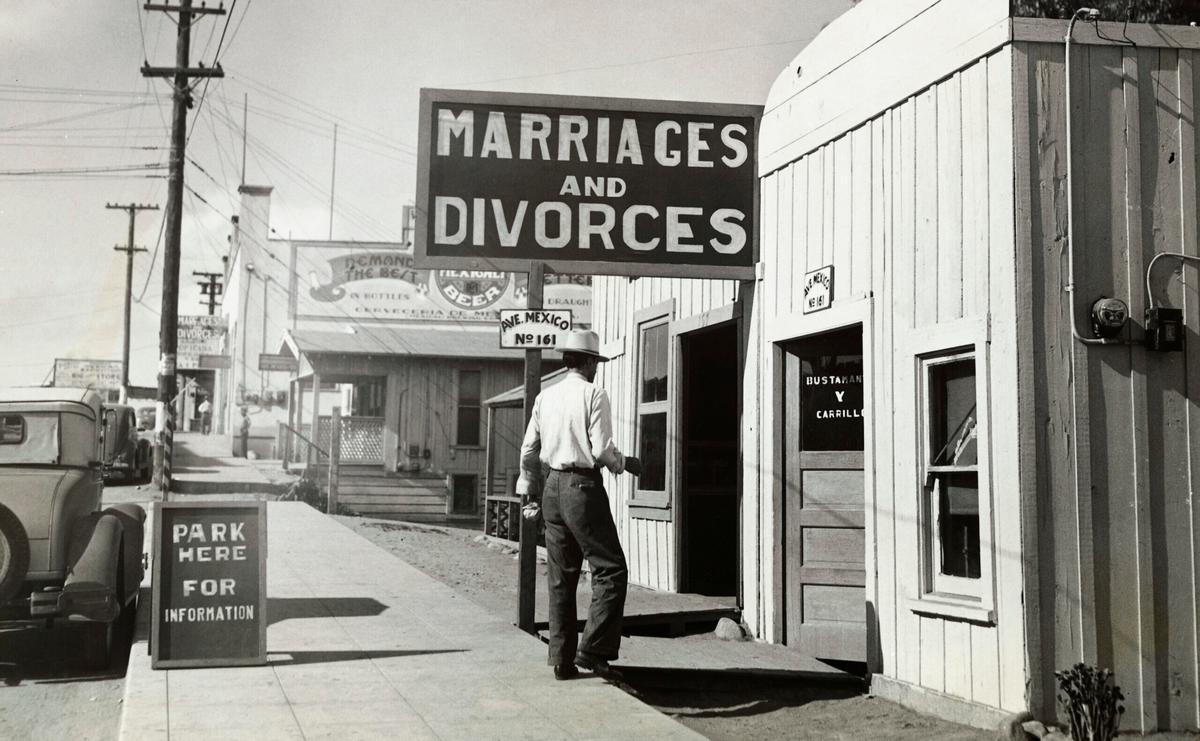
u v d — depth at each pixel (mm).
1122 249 6484
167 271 26109
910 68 7363
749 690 7613
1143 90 6578
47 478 8133
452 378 28484
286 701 6113
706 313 10461
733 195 9188
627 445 12695
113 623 8727
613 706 6059
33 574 8000
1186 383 6484
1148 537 6355
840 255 8133
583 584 11867
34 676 8266
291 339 29453
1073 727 5852
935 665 6965
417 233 8719
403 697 6242
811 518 8648
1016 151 6457
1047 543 6266
